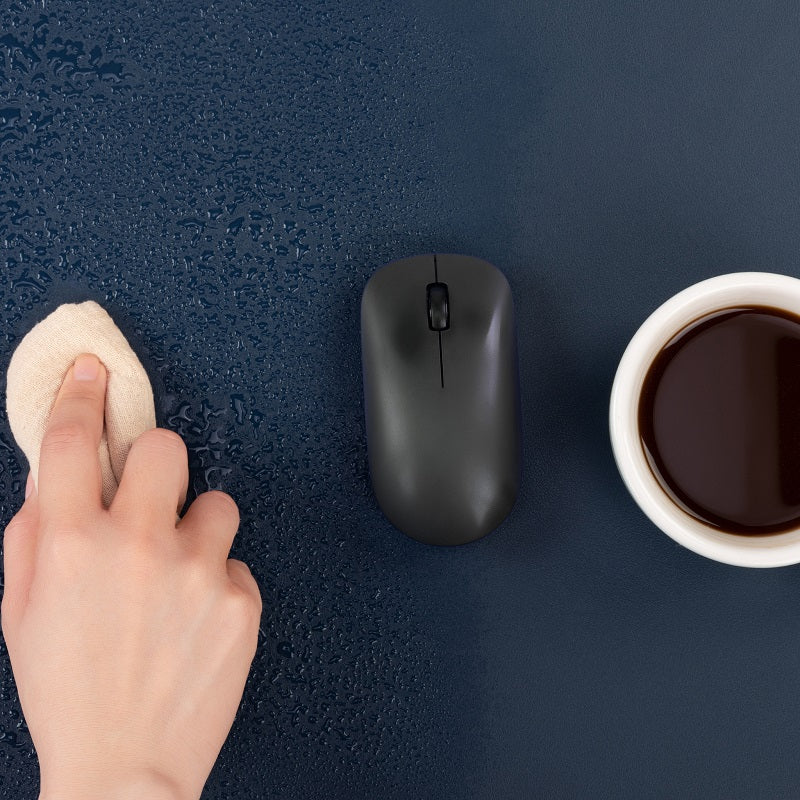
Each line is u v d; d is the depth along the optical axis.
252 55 0.58
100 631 0.49
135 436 0.55
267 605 0.57
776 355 0.54
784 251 0.58
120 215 0.57
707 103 0.58
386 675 0.57
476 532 0.55
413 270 0.55
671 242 0.58
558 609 0.57
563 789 0.57
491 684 0.57
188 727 0.50
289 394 0.57
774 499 0.54
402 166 0.58
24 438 0.55
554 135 0.58
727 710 0.57
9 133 0.57
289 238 0.57
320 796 0.57
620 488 0.57
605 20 0.58
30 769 0.57
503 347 0.54
